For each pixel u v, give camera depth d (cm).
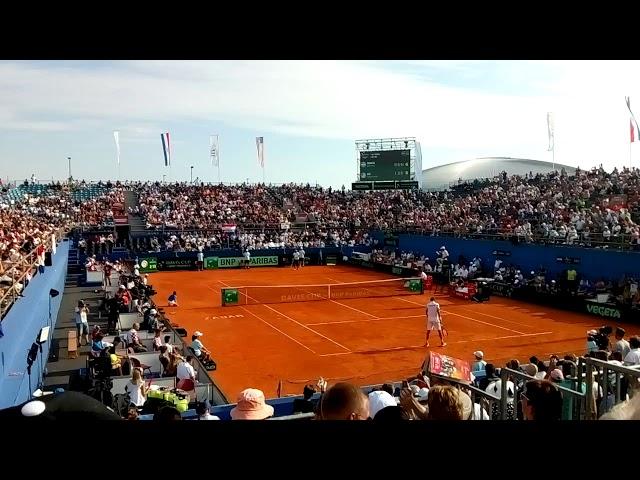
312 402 1234
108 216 5609
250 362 2161
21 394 1462
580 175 4934
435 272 4250
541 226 3938
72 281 4012
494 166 9556
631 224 3359
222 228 5653
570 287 3356
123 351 1944
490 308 3294
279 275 4753
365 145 6700
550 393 430
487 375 1245
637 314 2767
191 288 4066
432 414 416
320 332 2684
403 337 2573
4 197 5194
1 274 1662
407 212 5778
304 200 6931
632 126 3294
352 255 5469
